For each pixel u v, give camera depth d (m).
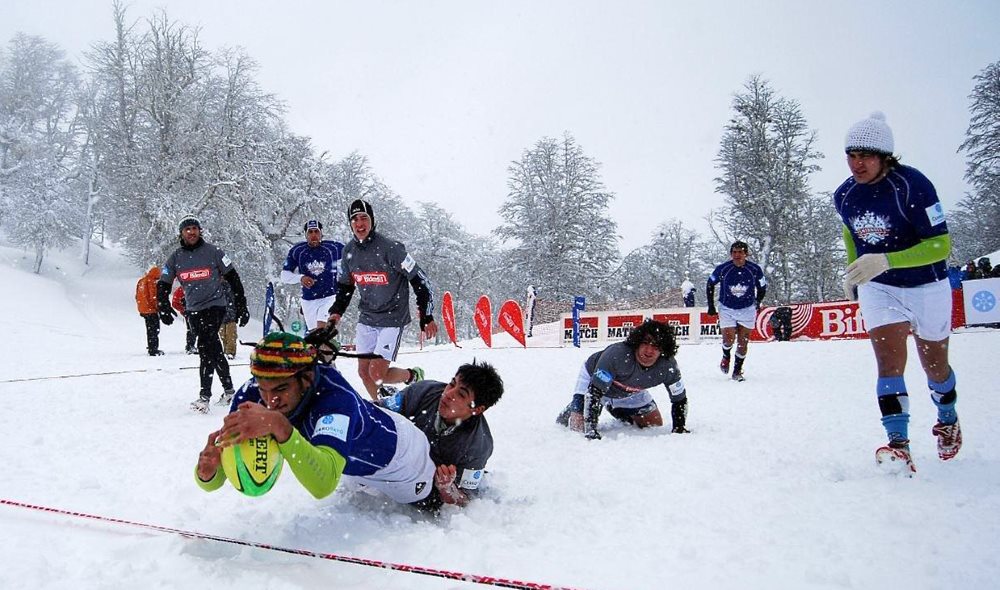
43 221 40.72
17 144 52.75
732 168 38.31
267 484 2.39
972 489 3.24
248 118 38.84
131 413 5.93
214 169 36.62
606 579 2.29
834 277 44.59
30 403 6.34
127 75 38.81
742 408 6.47
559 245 42.97
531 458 4.52
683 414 5.49
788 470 3.88
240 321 6.88
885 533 2.69
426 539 2.68
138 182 37.38
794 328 17.22
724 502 3.25
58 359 11.52
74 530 2.66
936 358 3.77
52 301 31.70
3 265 37.94
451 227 51.75
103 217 47.91
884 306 3.75
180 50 37.47
